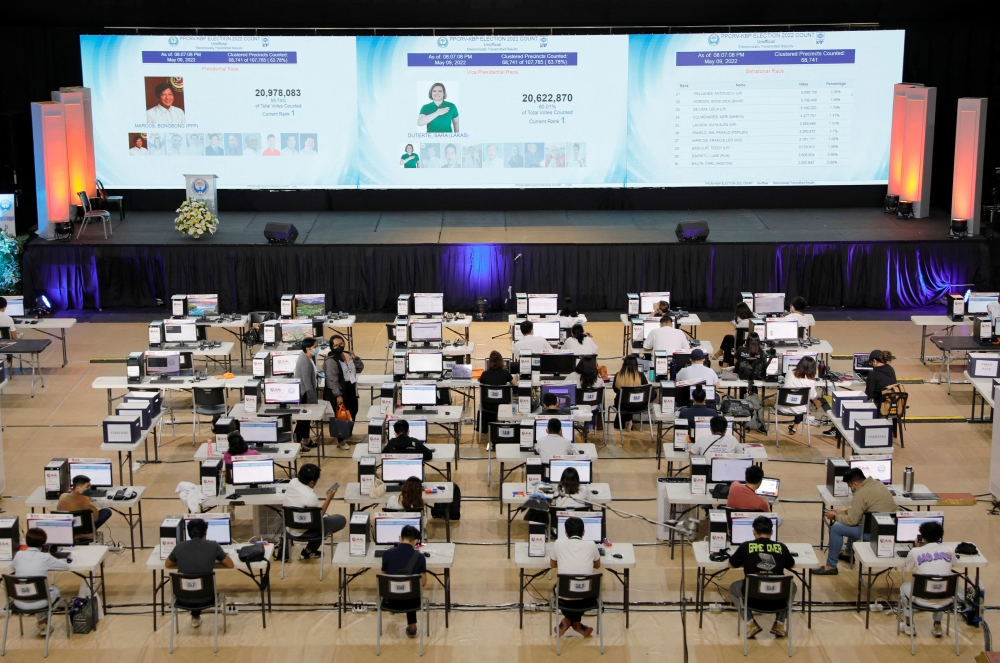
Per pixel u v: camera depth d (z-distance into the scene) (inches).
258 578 507.5
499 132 1027.9
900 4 1008.9
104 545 496.7
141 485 605.0
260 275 932.0
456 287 940.6
